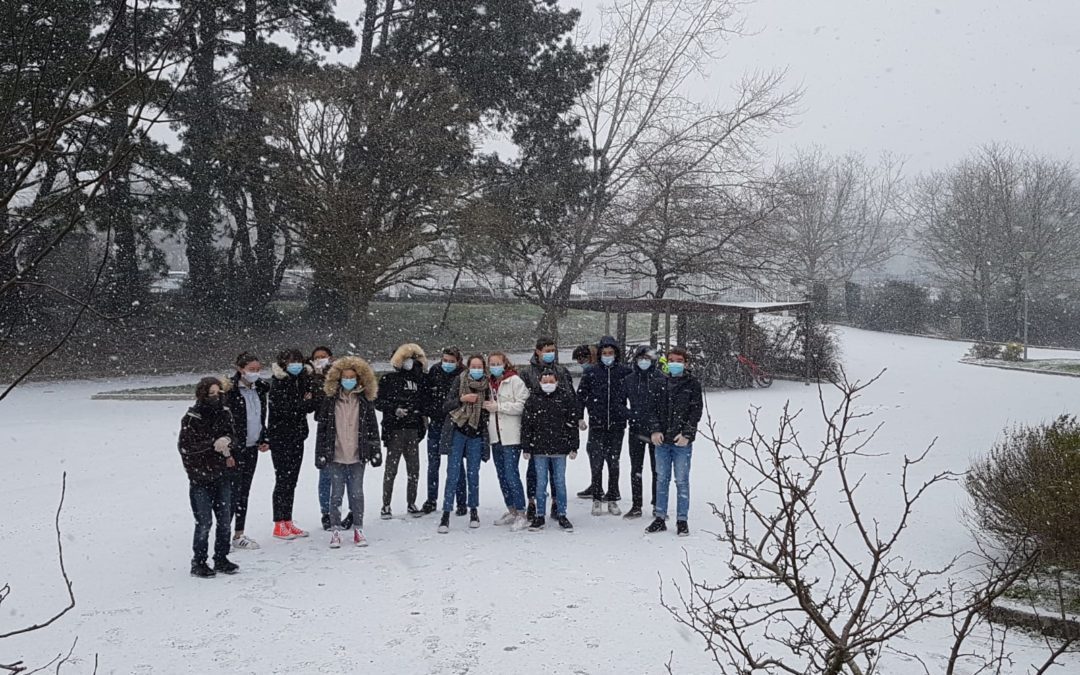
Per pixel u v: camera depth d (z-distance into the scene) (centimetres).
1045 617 551
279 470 823
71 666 514
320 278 2638
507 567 714
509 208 2666
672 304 2369
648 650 530
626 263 2906
